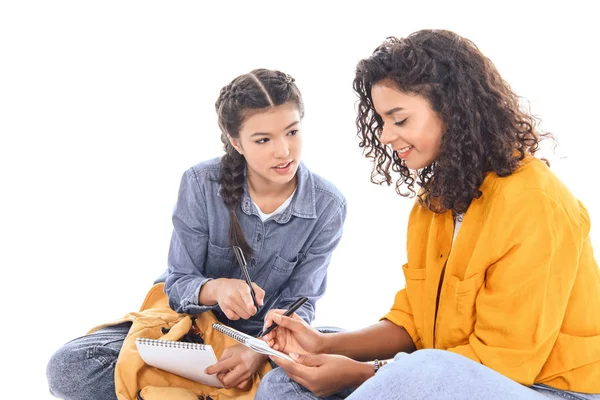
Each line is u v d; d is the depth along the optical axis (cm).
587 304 153
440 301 163
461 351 156
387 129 157
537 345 149
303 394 162
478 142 154
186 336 191
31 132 371
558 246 149
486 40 328
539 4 322
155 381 182
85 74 377
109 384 188
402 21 345
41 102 376
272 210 198
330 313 269
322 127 353
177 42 371
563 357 151
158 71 374
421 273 174
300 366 161
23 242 309
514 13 325
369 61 156
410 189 176
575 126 314
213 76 372
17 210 329
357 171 339
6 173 349
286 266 203
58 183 347
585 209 155
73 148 365
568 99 319
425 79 152
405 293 182
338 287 285
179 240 201
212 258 203
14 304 271
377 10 348
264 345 166
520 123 158
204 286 191
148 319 193
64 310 269
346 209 205
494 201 154
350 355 176
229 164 195
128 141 371
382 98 155
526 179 153
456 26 334
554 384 151
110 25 375
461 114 154
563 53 321
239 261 188
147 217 329
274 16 358
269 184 195
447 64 154
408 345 179
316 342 174
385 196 331
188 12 369
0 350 246
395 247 308
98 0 373
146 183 349
